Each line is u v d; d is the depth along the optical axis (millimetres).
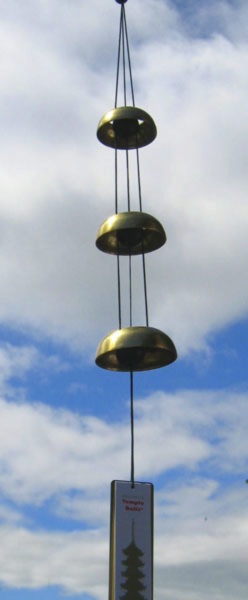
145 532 7805
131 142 10445
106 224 9336
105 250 9711
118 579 7570
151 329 8703
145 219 9266
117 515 7801
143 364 9148
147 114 10133
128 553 7676
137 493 7953
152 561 7719
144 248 9703
